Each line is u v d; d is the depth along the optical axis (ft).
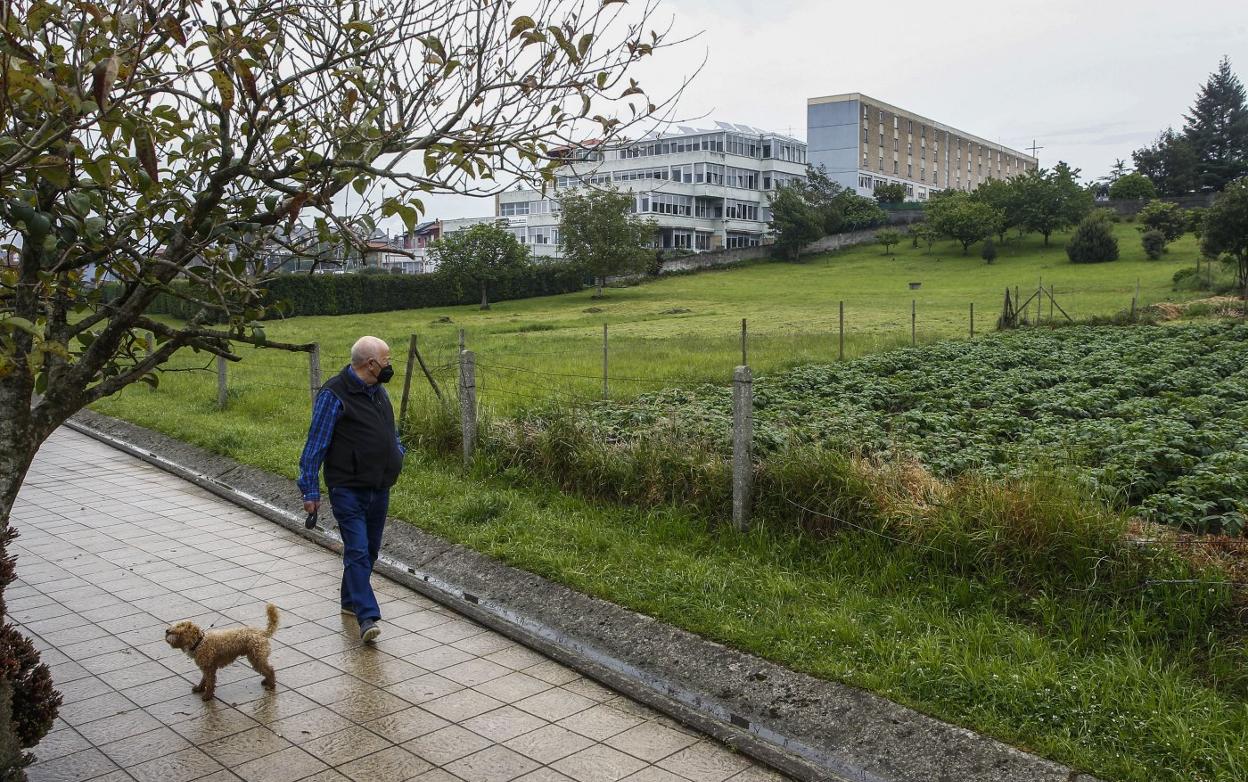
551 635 20.72
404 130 12.74
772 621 19.72
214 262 12.69
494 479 32.01
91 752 14.76
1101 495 24.22
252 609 21.56
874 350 77.30
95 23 10.77
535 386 54.19
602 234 207.82
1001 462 32.65
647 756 15.12
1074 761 14.32
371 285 187.32
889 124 344.49
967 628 18.63
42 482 34.91
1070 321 97.86
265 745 15.11
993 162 429.79
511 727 16.01
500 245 194.18
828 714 16.46
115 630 20.10
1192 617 17.79
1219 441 33.19
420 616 21.49
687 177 293.64
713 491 26.43
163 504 31.76
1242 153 326.65
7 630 13.32
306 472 19.22
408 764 14.61
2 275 12.78
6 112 10.89
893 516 23.04
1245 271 152.35
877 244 287.69
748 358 71.92
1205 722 14.75
